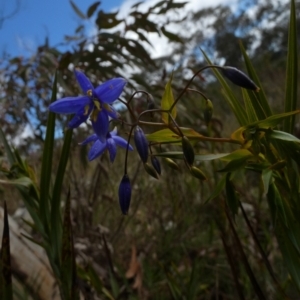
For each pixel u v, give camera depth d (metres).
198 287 0.18
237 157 0.10
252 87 0.09
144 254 0.23
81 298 0.16
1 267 0.10
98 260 0.21
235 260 0.19
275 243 0.22
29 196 0.12
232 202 0.11
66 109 0.10
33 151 0.27
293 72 0.11
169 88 0.10
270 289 0.18
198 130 0.22
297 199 0.11
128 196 0.10
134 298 0.18
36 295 0.16
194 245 0.23
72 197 0.24
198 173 0.10
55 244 0.12
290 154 0.10
